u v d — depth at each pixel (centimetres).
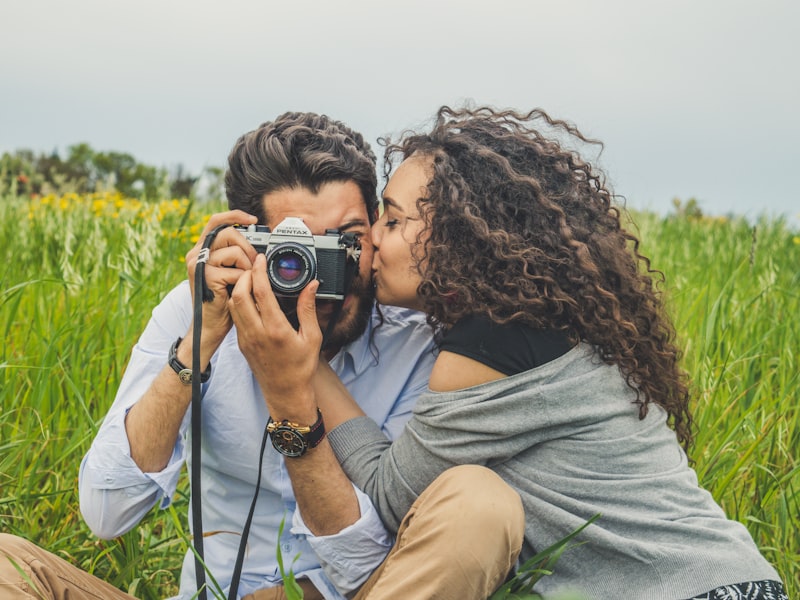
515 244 188
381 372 223
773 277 404
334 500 189
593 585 179
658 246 534
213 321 196
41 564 181
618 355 190
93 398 292
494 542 166
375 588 172
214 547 215
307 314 190
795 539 259
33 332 322
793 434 289
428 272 194
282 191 209
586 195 207
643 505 182
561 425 185
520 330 187
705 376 296
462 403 184
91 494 198
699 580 172
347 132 225
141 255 405
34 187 645
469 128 211
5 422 271
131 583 228
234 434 209
